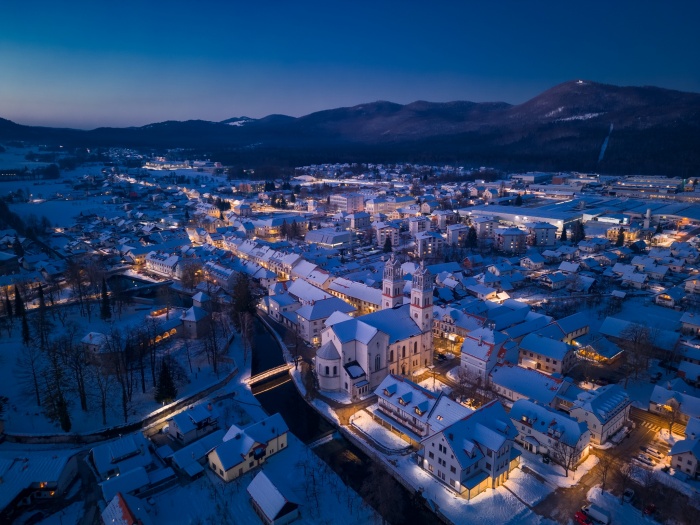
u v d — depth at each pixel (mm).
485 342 162750
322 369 161500
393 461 127125
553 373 167750
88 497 113688
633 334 179250
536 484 117812
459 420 121500
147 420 143750
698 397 143125
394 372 168125
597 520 105000
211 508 110562
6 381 158375
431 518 110188
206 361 178500
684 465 119562
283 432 130875
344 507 111750
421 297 171500
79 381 144625
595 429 131125
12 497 108188
